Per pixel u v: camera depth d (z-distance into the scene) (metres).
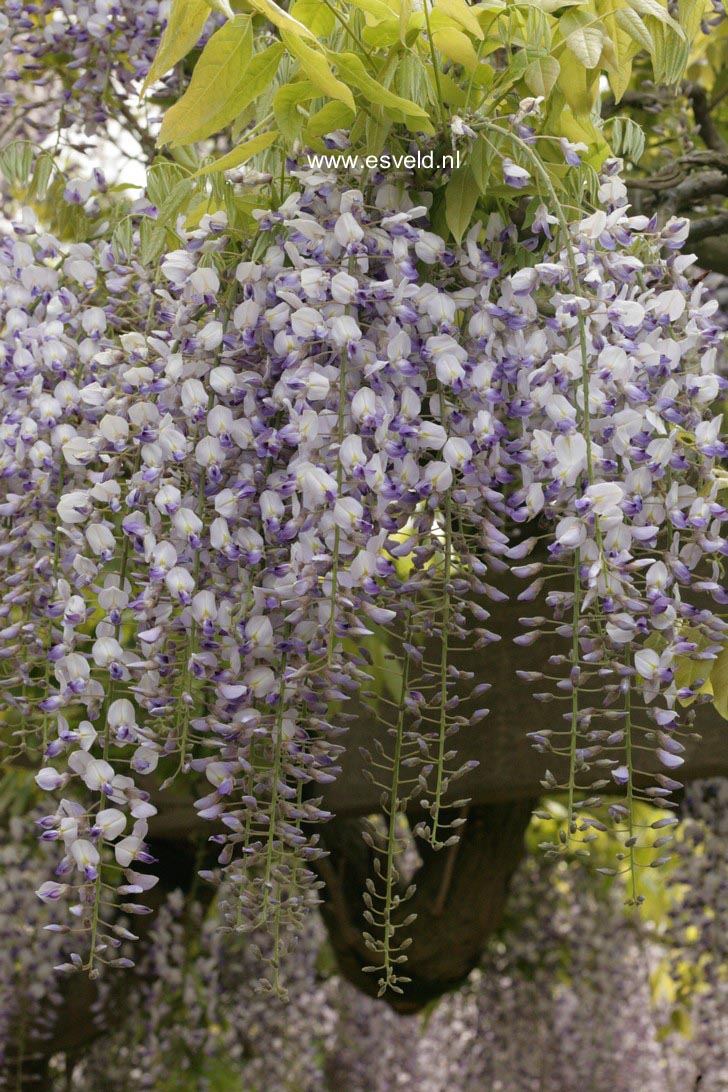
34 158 2.86
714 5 3.18
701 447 2.57
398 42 2.59
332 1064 7.57
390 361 2.56
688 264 2.63
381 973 4.52
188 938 5.73
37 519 2.72
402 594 2.59
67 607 2.59
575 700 2.55
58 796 5.65
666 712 2.54
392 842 2.61
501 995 6.33
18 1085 5.26
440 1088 7.57
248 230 2.65
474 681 3.19
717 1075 5.23
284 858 2.62
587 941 6.29
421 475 2.57
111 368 2.67
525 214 2.65
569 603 2.54
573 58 2.62
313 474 2.51
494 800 3.21
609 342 2.56
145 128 3.29
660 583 2.53
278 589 2.54
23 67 3.17
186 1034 5.95
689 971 5.11
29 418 2.67
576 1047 6.27
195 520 2.58
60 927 2.56
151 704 2.60
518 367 2.58
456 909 4.24
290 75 2.63
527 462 2.57
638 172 3.96
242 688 2.56
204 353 2.61
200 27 2.57
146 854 2.58
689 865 4.79
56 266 2.81
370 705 2.64
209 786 3.84
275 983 2.59
